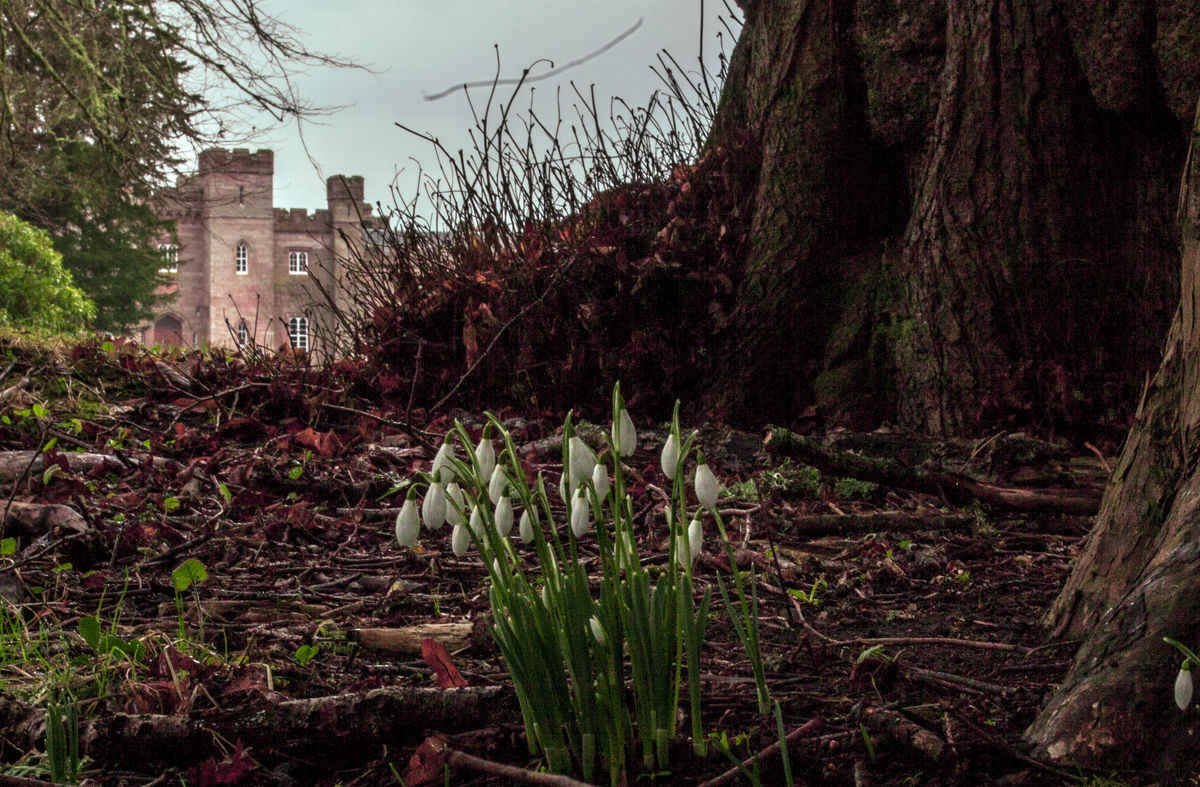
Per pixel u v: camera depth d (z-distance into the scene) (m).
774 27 7.04
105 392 6.59
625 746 2.04
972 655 2.85
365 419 6.61
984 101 6.04
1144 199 5.85
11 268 14.45
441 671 2.46
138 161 16.80
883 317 6.67
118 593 3.38
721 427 6.72
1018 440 5.35
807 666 2.77
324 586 3.64
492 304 7.48
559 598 1.98
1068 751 1.99
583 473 1.95
